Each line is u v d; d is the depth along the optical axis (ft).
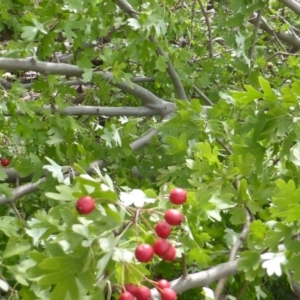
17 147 10.46
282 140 6.01
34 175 8.05
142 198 4.10
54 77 9.16
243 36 10.98
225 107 7.68
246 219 5.67
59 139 8.93
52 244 3.70
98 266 3.45
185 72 10.93
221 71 11.84
